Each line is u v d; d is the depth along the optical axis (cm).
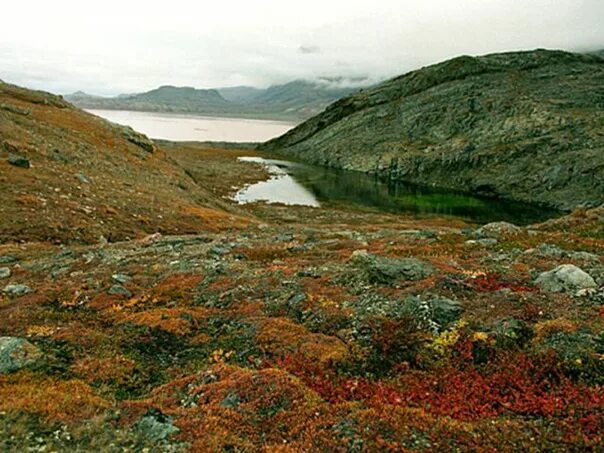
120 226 5147
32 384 1567
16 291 2686
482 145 15638
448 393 1477
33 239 4262
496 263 2681
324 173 17112
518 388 1463
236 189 12594
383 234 4575
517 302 1989
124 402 1405
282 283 2647
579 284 2133
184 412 1380
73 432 1251
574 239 3275
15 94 10494
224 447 1214
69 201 5281
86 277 2964
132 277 2948
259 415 1365
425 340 1825
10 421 1283
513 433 1206
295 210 9906
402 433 1216
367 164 18125
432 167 15888
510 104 17125
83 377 1695
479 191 13825
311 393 1461
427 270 2531
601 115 14462
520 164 13688
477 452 1134
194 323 2202
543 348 1627
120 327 2164
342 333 1994
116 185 6681
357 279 2572
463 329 1838
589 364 1495
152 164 9162
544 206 11769
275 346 1911
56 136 7850
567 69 19312
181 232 5541
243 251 3644
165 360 1923
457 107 18562
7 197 4881
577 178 11944
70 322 2234
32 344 1867
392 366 1709
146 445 1205
